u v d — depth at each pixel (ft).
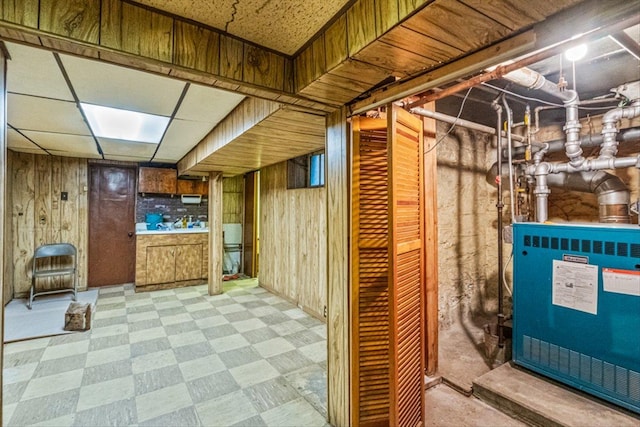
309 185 12.99
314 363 8.66
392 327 4.56
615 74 7.46
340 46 4.05
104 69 5.58
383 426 5.84
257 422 6.23
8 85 6.30
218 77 4.41
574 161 7.69
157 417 6.35
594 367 6.19
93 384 7.52
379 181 5.89
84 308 11.19
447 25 3.19
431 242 7.77
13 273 14.20
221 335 10.55
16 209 14.21
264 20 4.11
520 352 7.41
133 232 17.42
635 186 8.20
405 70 4.25
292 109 6.06
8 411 6.48
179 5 3.80
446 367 7.93
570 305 6.54
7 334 10.27
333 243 6.13
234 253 20.97
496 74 4.03
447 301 10.11
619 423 5.55
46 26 3.29
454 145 10.32
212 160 12.34
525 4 2.80
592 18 2.74
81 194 15.76
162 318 12.16
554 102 8.90
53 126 9.47
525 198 10.25
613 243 5.96
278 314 12.67
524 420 6.12
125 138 11.16
